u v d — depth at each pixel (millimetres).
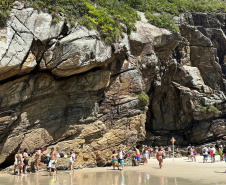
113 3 22531
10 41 14352
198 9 31641
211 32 31062
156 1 27906
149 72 22875
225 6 33375
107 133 18844
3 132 14945
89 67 17141
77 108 17750
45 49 15797
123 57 20562
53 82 17016
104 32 17938
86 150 17688
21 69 14789
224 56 32000
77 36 16391
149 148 29141
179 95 31078
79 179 11922
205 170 15867
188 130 32312
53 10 16375
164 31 23547
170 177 12578
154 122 32812
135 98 20688
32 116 16250
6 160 15719
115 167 17719
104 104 19438
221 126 31453
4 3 14797
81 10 17922
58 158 15898
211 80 31562
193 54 31156
